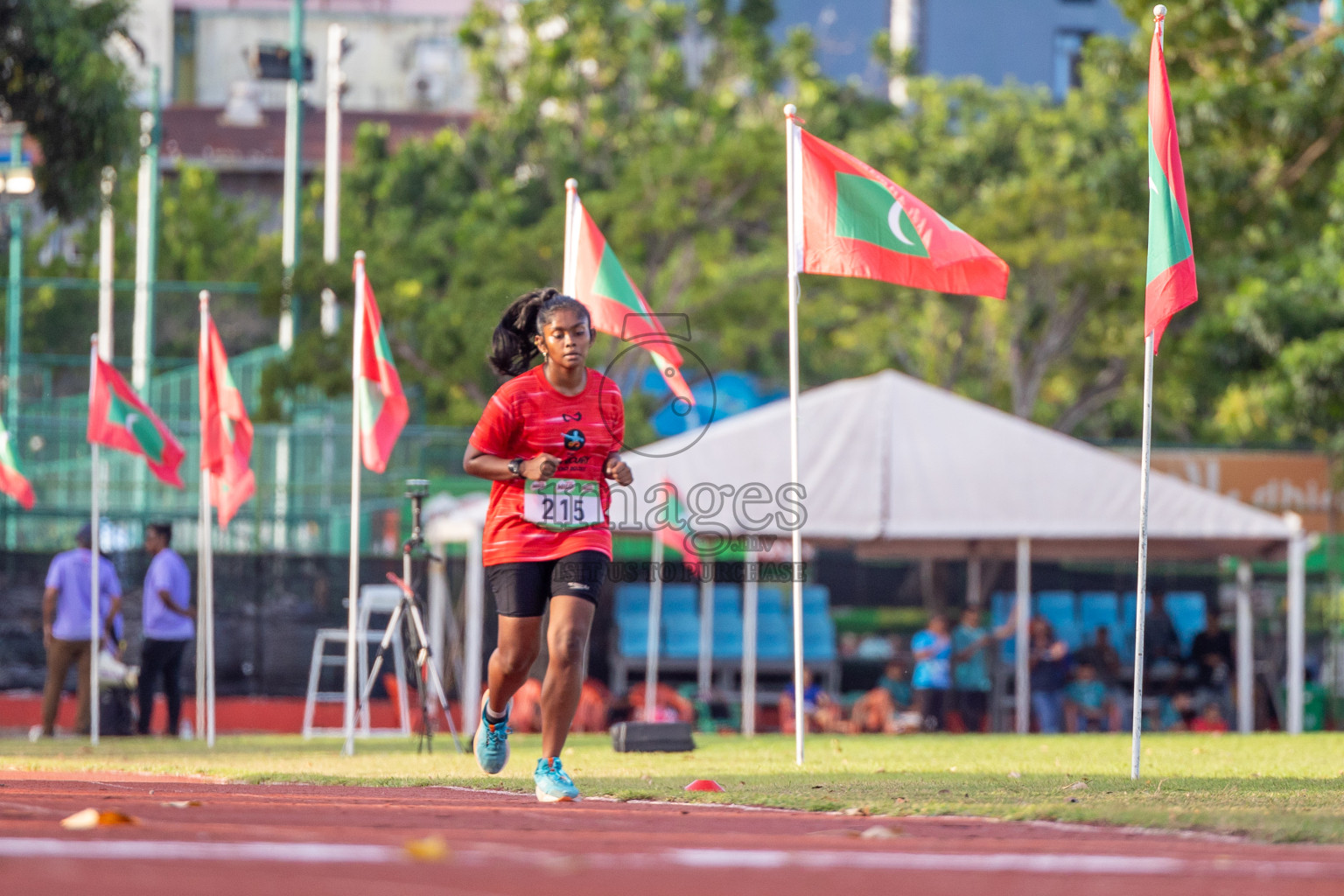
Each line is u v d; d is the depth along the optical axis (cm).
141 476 4788
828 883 671
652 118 9775
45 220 8925
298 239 7019
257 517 4469
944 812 1070
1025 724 3900
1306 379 5609
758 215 7862
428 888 618
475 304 6856
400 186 9944
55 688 3341
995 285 1917
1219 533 3878
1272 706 4494
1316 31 5300
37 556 4138
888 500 3822
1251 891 656
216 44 14600
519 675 1273
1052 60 14250
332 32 7194
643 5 10350
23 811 987
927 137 10212
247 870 673
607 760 2000
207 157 12231
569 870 698
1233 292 6725
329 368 6016
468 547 4072
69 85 4653
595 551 1233
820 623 4875
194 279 9525
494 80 10388
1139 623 1541
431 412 7106
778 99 10525
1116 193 5991
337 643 4225
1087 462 3891
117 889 595
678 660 4703
